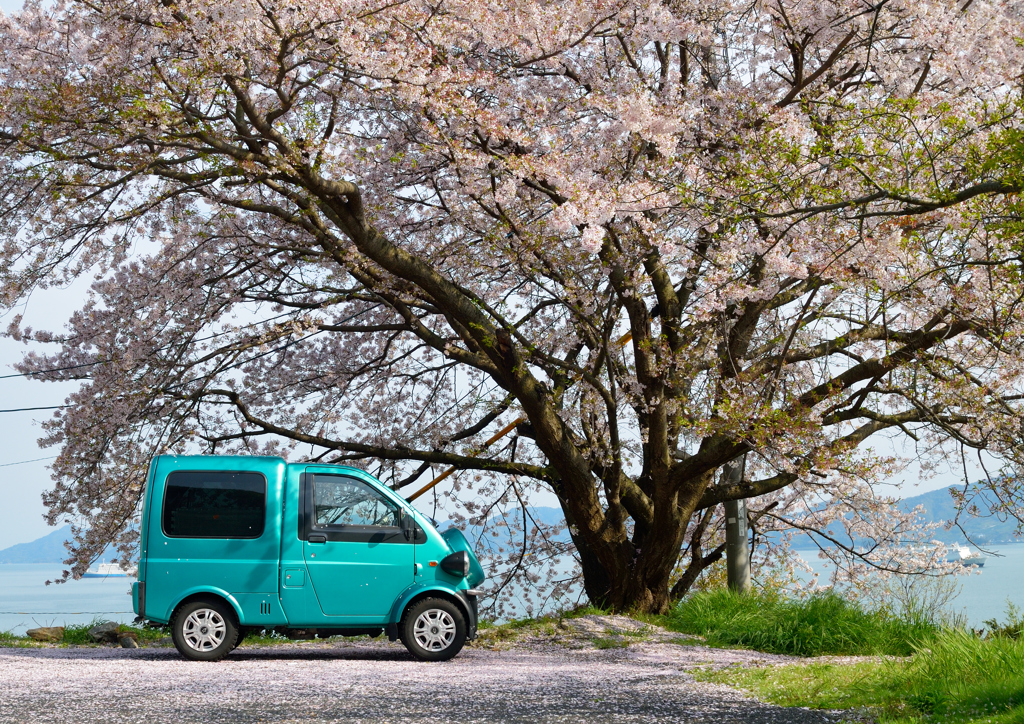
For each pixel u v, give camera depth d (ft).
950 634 24.38
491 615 57.67
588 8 33.17
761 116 34.06
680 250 35.76
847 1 35.04
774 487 44.29
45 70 34.58
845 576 59.82
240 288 48.34
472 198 40.29
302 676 24.39
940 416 37.88
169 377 46.98
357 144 40.40
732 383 34.81
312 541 29.53
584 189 30.25
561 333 46.88
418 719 17.84
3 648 33.27
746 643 35.40
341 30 29.58
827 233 29.58
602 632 37.37
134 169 33.30
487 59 38.40
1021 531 38.42
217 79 31.19
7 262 40.70
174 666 26.68
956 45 30.89
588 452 45.06
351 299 51.42
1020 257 23.18
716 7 40.50
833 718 18.51
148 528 29.30
